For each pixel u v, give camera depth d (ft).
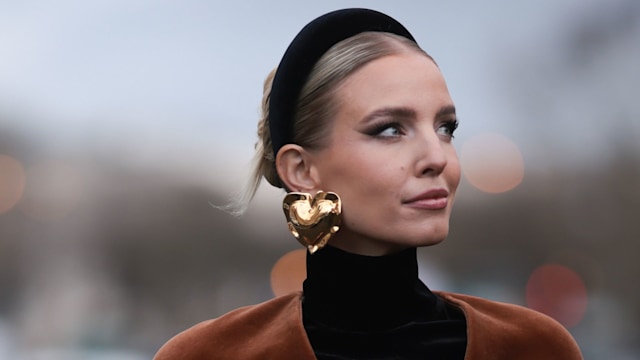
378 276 7.52
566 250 140.15
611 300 121.60
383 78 7.27
